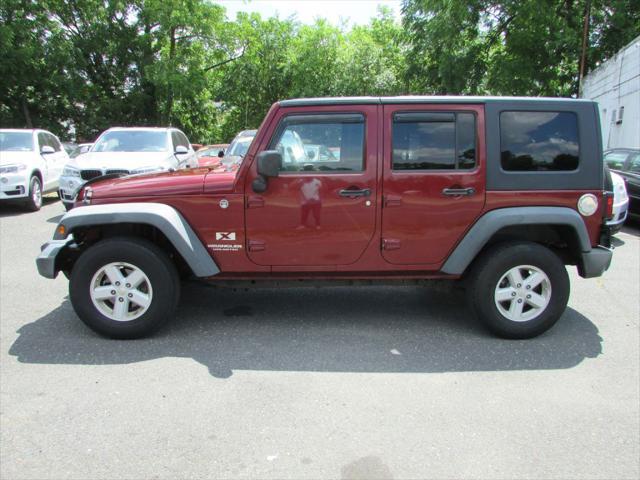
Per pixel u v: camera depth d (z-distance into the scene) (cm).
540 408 317
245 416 306
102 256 399
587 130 407
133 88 2900
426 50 2412
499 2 2084
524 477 253
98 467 259
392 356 390
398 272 421
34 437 284
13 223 956
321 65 3266
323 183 402
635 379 355
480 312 418
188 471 256
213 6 2738
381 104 400
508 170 405
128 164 885
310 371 365
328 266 416
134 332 411
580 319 473
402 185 403
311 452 271
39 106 2739
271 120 399
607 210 415
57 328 439
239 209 405
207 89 3150
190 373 360
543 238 442
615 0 2128
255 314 480
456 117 402
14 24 2386
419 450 274
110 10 2664
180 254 405
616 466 262
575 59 2245
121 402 320
